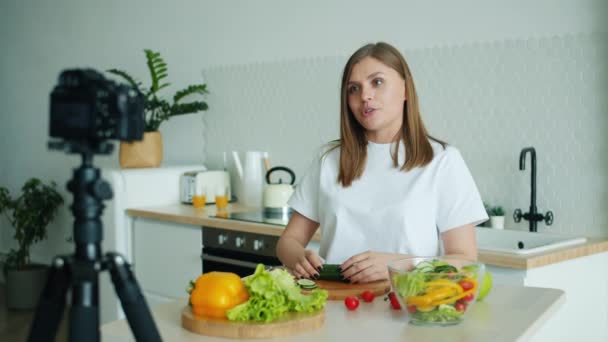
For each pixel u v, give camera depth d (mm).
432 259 1383
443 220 1853
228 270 3176
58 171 4953
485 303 1450
